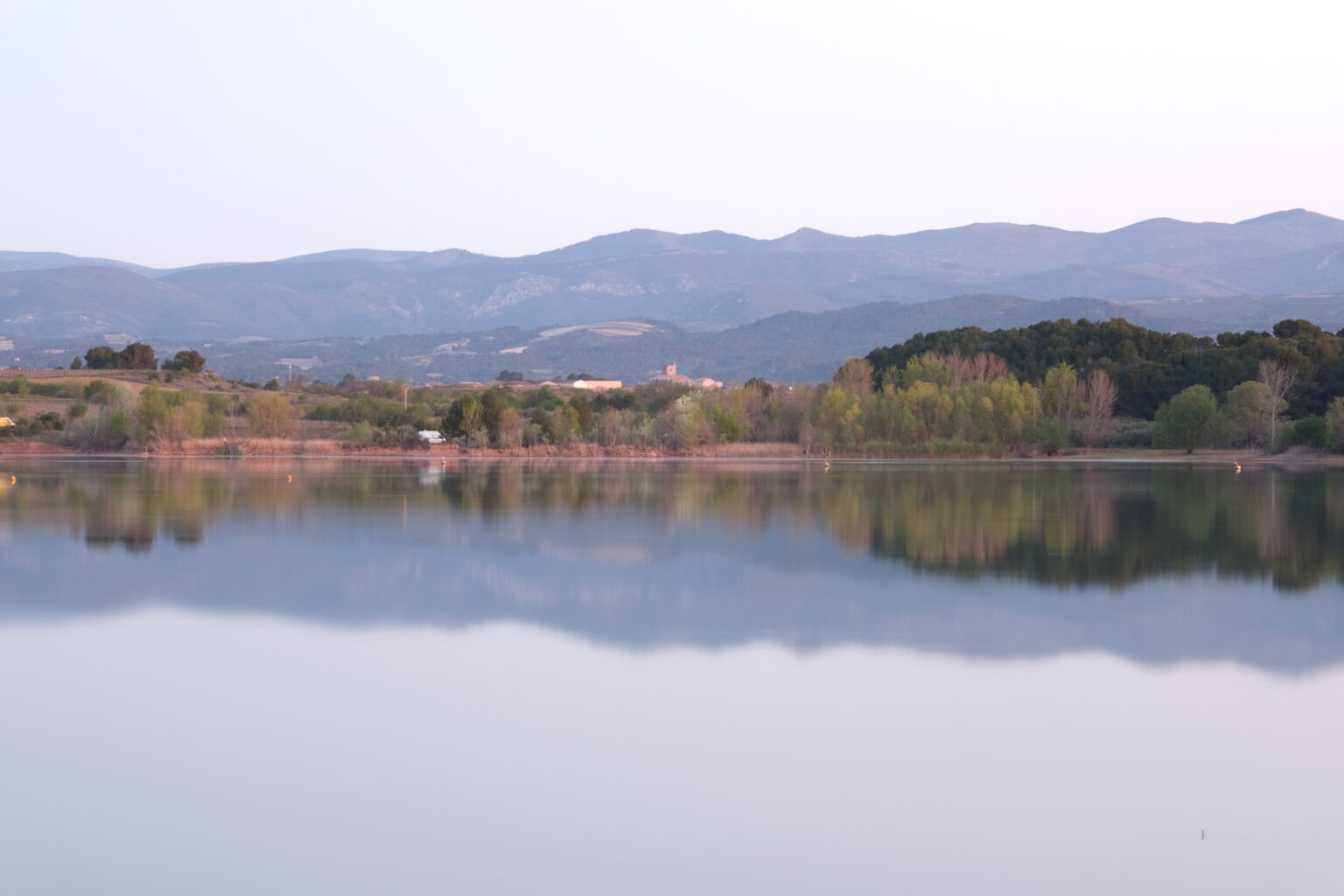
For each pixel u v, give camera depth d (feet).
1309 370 456.45
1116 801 73.26
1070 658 106.11
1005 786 75.51
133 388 529.45
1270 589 138.10
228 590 136.67
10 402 472.85
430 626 118.42
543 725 86.69
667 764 79.00
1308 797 73.87
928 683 97.86
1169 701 93.35
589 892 62.34
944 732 85.40
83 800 73.26
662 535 183.52
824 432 435.12
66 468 329.31
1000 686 97.19
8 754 80.79
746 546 170.91
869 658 106.11
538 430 435.12
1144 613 124.26
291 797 73.67
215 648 109.19
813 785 75.51
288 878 63.72
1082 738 84.43
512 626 118.83
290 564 153.58
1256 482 292.20
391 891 62.39
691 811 71.61
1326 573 148.36
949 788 75.10
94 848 67.00
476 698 93.45
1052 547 170.60
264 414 436.35
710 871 64.49
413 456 410.11
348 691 95.35
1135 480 302.45
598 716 88.99
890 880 63.57
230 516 205.57
